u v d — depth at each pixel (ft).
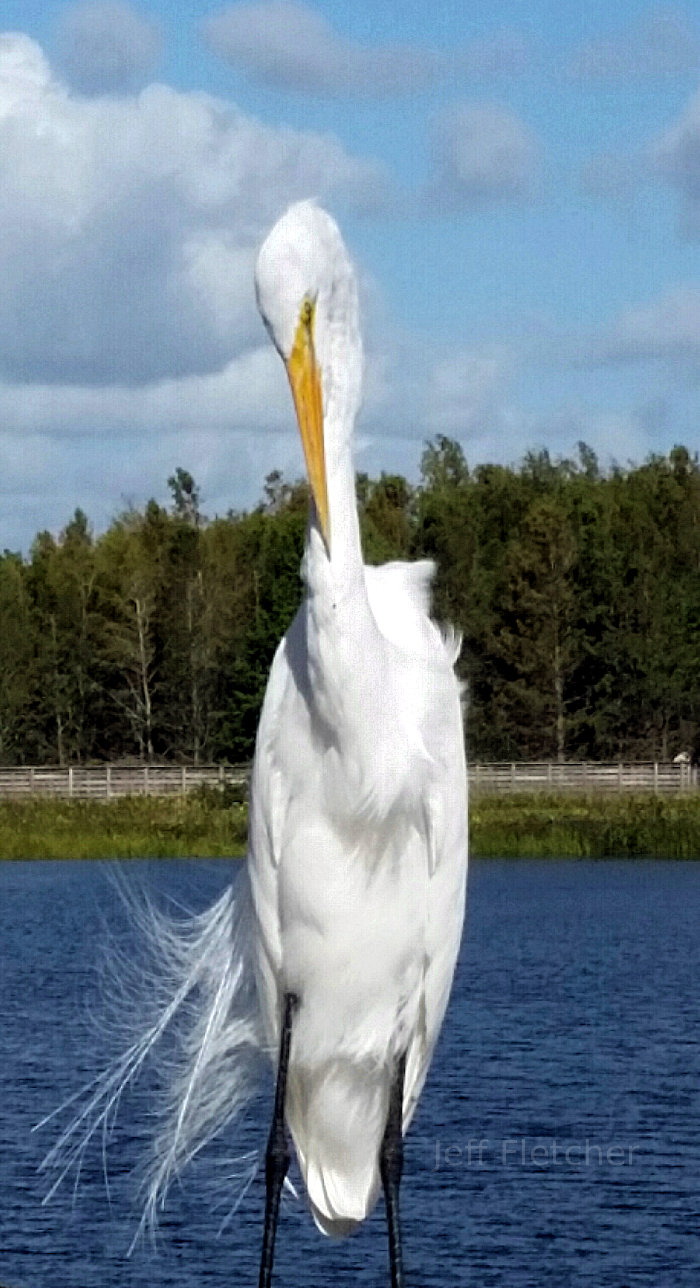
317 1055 20.47
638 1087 59.21
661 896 120.78
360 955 20.04
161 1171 22.47
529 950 96.43
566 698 224.74
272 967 20.29
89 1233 43.14
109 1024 29.89
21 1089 57.16
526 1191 46.91
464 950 96.63
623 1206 45.60
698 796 171.01
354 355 18.48
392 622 20.72
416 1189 47.29
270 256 17.97
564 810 162.61
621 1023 72.23
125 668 237.25
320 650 18.63
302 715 19.40
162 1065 22.36
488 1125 54.03
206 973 21.38
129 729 242.78
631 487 282.15
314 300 18.08
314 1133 21.18
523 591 222.07
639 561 230.07
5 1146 49.96
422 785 19.69
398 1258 20.30
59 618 246.88
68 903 117.39
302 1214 44.42
